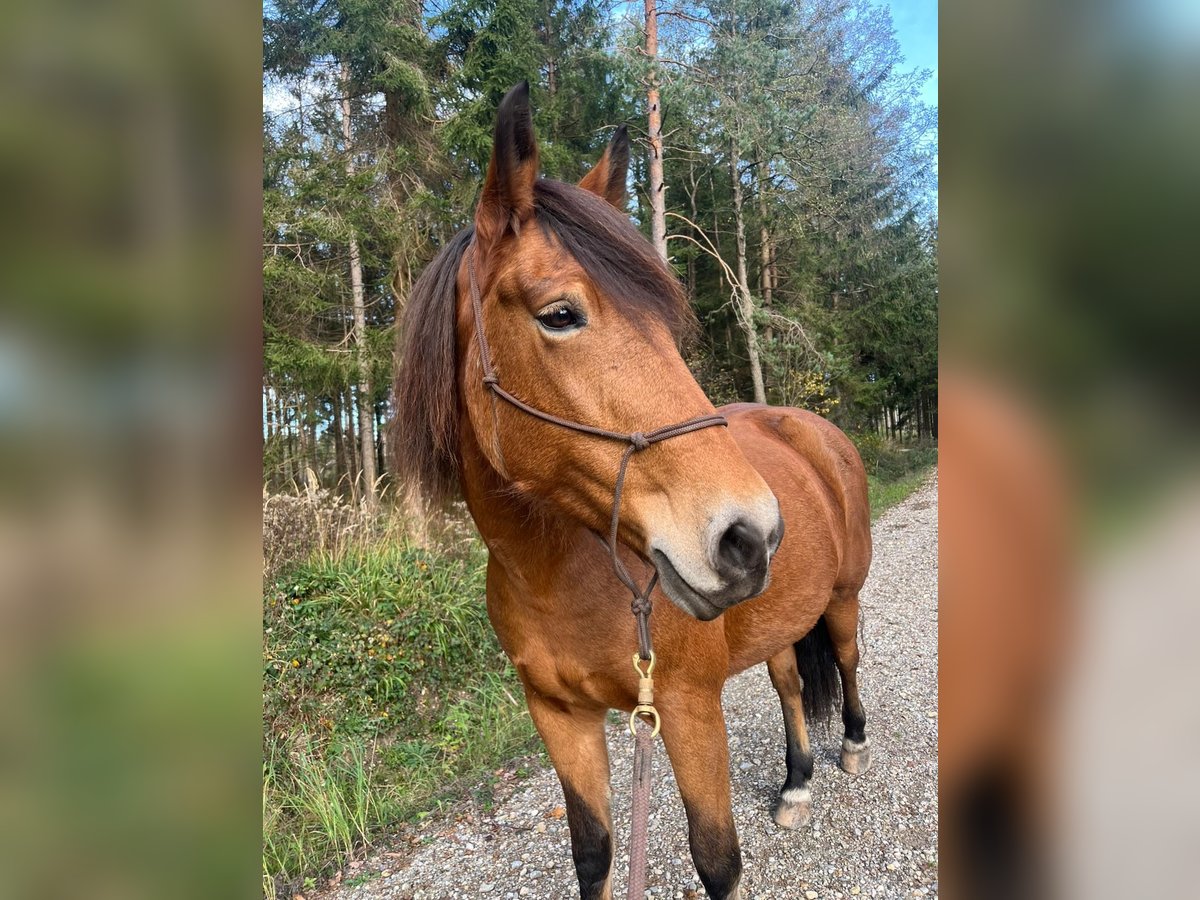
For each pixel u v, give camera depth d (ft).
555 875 9.00
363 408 31.01
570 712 6.79
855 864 8.71
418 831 10.19
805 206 40.32
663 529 4.65
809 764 9.86
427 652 14.40
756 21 36.52
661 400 4.75
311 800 10.50
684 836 9.53
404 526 17.79
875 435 53.52
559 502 5.34
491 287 5.20
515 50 33.37
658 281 5.13
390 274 31.50
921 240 49.78
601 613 6.03
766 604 7.83
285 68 32.14
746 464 4.80
